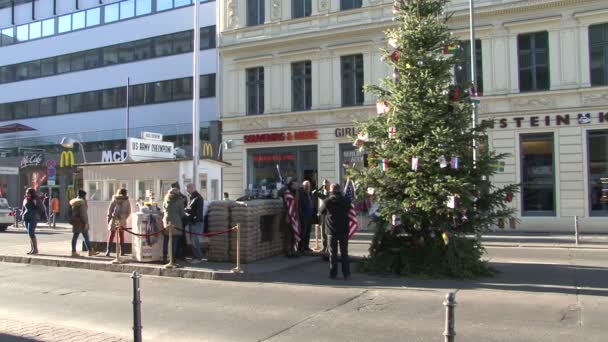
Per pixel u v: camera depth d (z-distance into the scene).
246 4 28.97
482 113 23.17
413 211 10.77
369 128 11.55
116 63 39.47
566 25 22.02
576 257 13.76
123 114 38.97
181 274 11.33
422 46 11.40
